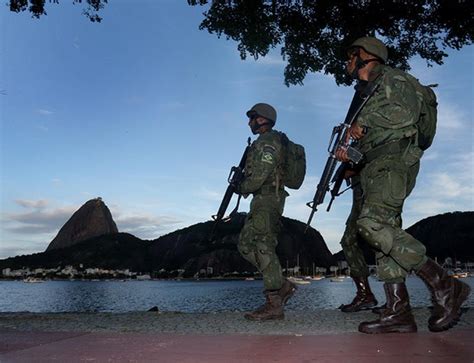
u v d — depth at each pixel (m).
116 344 2.62
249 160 4.74
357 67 3.52
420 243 3.11
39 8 7.26
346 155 3.42
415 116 3.20
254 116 5.02
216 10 8.36
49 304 151.00
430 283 3.09
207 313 5.23
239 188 4.92
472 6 7.53
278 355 2.19
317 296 139.12
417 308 5.00
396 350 2.24
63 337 2.96
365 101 3.33
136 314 5.21
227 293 185.38
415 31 8.21
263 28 8.45
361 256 5.27
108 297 181.88
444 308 3.03
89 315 5.09
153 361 2.10
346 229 5.32
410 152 3.31
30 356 2.29
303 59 8.73
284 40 8.70
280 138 4.84
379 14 7.80
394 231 3.14
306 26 8.26
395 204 3.20
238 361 2.06
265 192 4.70
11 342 2.77
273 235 4.68
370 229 3.18
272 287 4.48
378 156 3.31
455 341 2.48
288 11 8.24
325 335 2.95
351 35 8.05
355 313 5.02
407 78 3.30
